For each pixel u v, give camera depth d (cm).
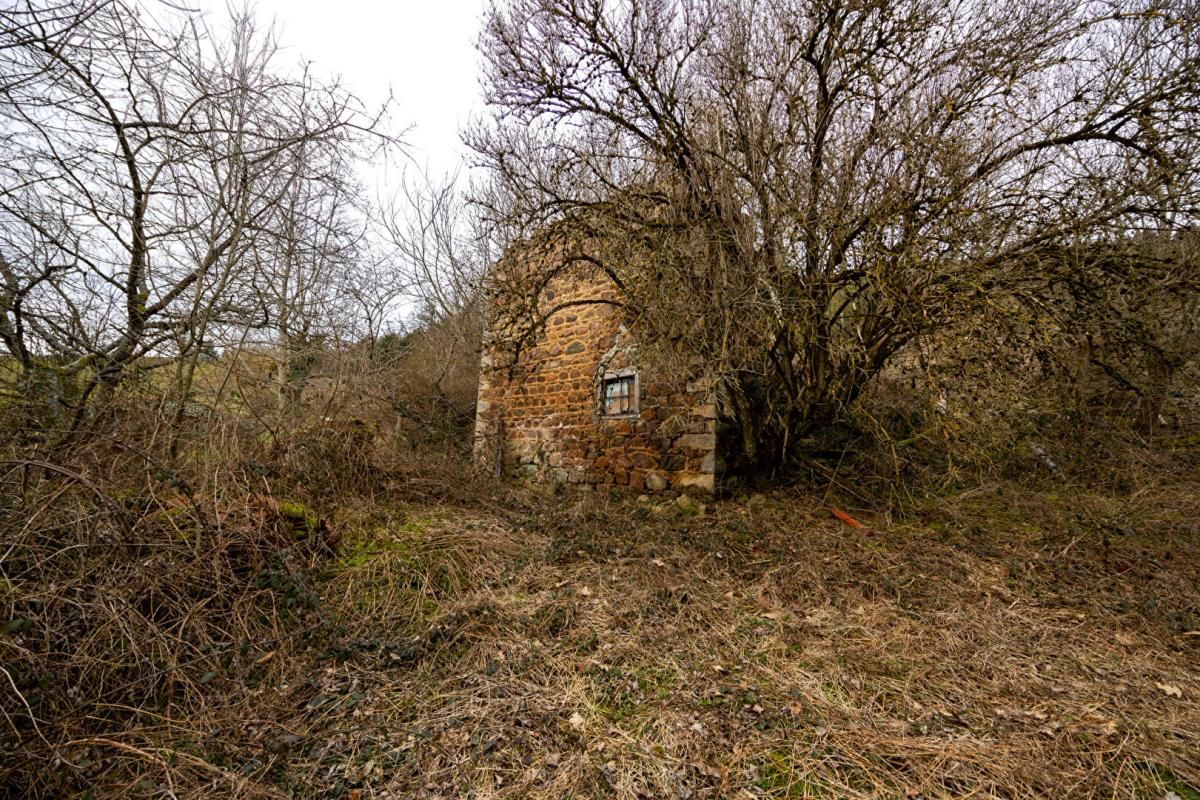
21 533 250
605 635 340
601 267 585
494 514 586
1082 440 655
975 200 449
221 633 295
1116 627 338
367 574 390
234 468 400
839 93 515
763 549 484
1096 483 622
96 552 280
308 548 401
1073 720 250
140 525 303
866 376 537
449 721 256
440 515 545
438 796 211
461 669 304
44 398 377
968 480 654
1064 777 213
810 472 690
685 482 660
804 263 505
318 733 246
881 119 479
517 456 879
